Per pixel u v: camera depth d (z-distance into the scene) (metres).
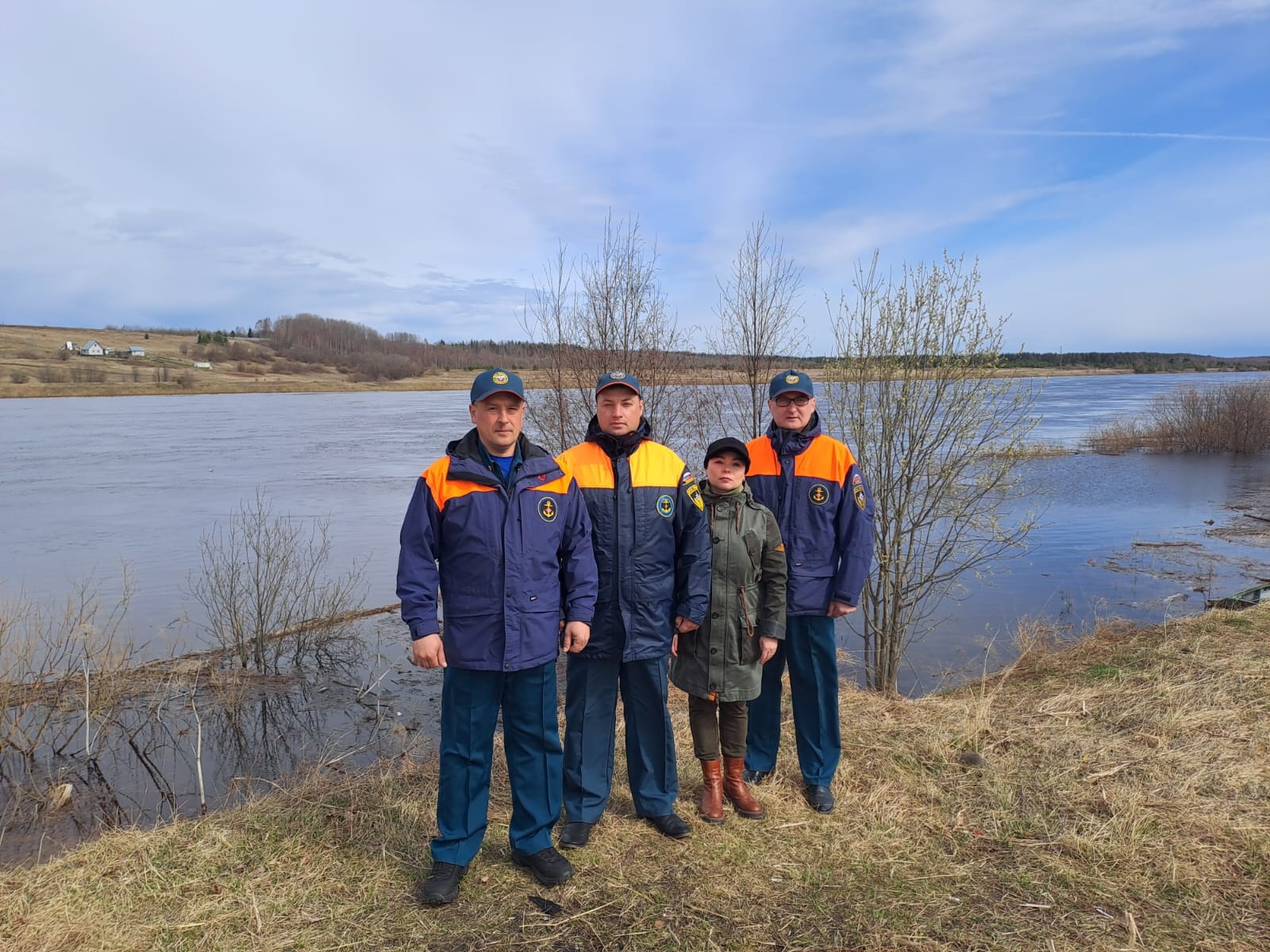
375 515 16.66
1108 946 2.66
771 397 3.77
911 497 6.70
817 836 3.38
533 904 2.90
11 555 12.87
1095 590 10.14
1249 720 4.44
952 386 6.39
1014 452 6.41
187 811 5.12
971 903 2.91
